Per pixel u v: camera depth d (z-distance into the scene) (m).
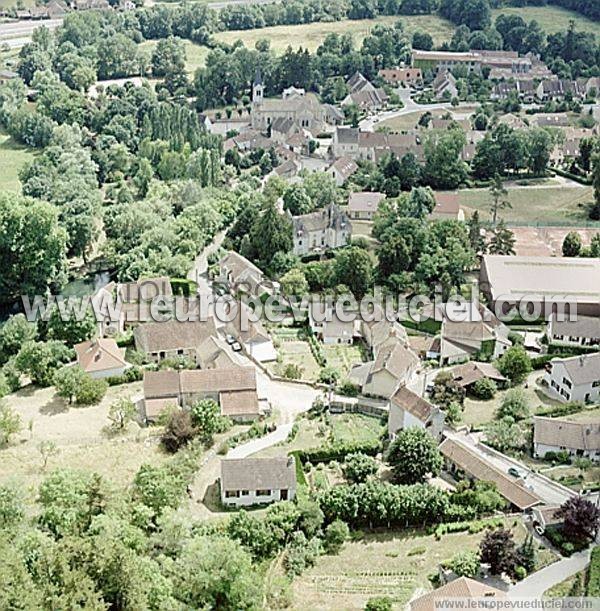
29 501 110.75
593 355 142.25
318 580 99.94
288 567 101.75
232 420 134.62
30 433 130.50
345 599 96.44
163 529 101.75
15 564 81.75
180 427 127.12
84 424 133.62
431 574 100.56
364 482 117.25
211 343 152.12
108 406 139.50
